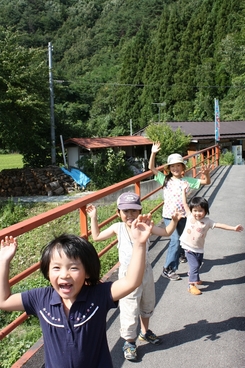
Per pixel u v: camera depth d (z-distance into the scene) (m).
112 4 127.69
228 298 3.71
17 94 18.56
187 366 2.70
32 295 1.76
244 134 31.02
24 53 19.88
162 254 4.98
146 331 2.99
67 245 1.72
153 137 24.92
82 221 3.65
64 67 96.56
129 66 65.56
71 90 69.62
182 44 60.75
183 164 4.22
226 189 10.12
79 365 1.68
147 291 2.90
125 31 104.00
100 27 113.06
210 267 4.54
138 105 61.56
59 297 1.74
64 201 17.47
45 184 19.33
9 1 126.44
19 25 113.00
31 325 5.11
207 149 14.01
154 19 103.19
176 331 3.15
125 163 22.53
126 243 2.86
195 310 3.50
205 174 4.30
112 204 13.09
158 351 2.89
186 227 3.84
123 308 2.79
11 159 45.19
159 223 6.38
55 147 22.92
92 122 62.47
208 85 54.78
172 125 31.27
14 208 15.65
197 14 65.44
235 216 7.02
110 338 3.07
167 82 59.22
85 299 1.72
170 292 3.88
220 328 3.17
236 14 57.41
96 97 72.19
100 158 21.66
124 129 59.31
